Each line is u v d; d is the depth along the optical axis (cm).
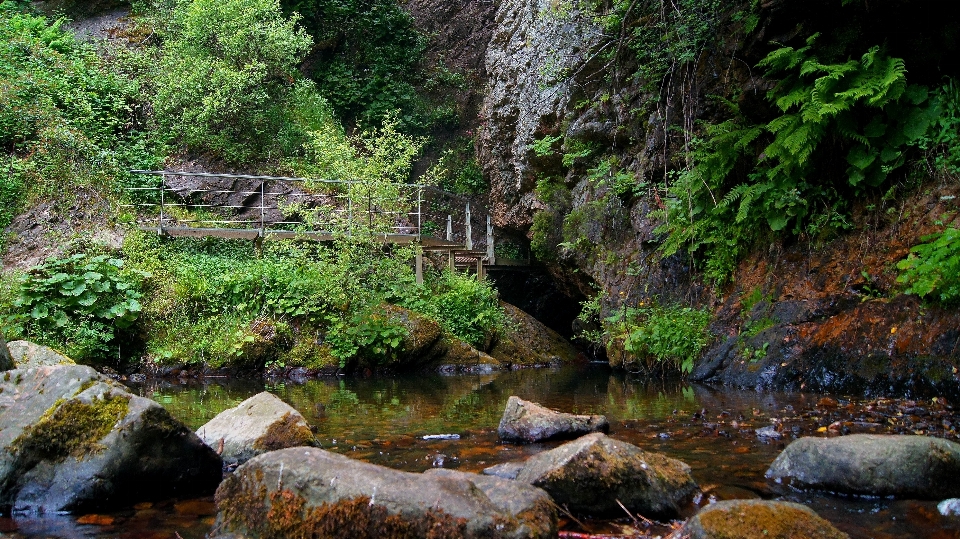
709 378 742
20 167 1188
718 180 766
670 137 916
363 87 1912
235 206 1401
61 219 1175
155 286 1050
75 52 1513
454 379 937
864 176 661
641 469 295
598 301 1025
